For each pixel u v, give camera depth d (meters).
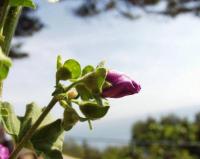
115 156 1.58
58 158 0.13
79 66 0.13
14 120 0.13
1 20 0.12
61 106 0.13
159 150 1.52
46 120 0.13
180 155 1.50
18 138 0.13
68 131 0.13
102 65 0.13
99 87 0.13
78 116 0.13
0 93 0.12
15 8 0.12
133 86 0.13
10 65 0.09
